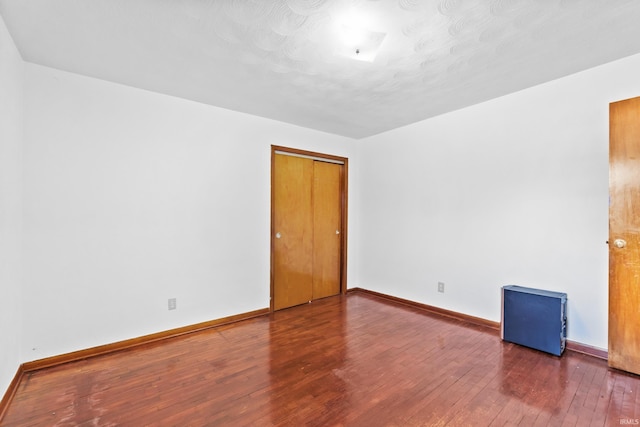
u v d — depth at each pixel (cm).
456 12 172
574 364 233
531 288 281
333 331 304
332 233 445
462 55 221
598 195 245
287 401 190
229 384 208
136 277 275
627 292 218
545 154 273
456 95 297
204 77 254
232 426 168
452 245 345
